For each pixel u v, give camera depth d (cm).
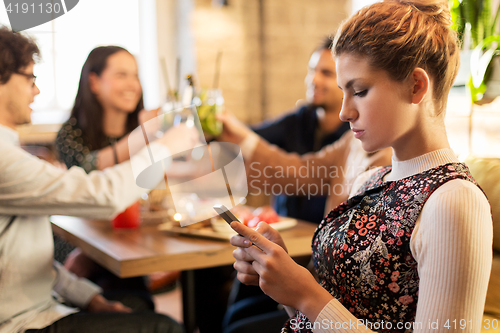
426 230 65
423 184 69
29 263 120
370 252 72
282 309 155
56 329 117
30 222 122
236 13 328
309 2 343
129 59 190
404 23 68
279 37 338
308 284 71
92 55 189
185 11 324
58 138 197
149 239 150
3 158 113
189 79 176
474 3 139
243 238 76
